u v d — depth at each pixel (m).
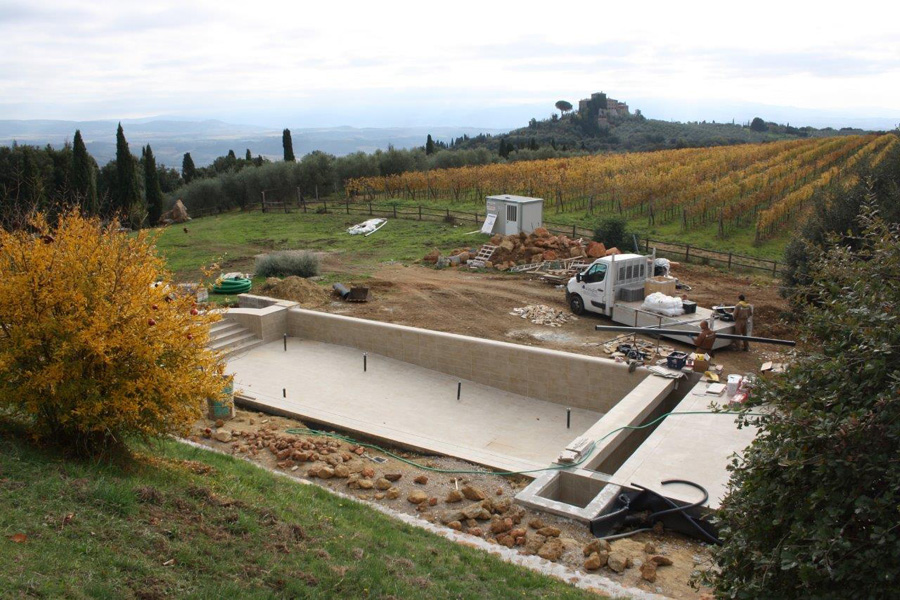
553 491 10.71
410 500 10.26
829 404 4.99
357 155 57.31
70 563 5.72
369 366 18.89
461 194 48.03
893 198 18.50
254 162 68.00
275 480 9.92
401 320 21.11
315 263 26.91
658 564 8.30
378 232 36.06
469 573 7.49
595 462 11.41
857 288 5.36
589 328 20.23
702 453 11.16
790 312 19.20
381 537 8.15
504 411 16.19
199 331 9.14
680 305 18.89
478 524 9.48
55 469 7.47
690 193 37.44
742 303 17.98
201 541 6.78
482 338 19.28
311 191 52.16
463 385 17.77
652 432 13.04
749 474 5.53
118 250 8.97
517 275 26.77
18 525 6.09
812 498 4.76
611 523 9.33
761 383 5.55
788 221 34.28
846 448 4.77
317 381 17.67
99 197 45.44
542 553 8.45
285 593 6.19
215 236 36.75
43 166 38.91
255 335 20.62
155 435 8.73
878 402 4.71
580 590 7.37
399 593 6.61
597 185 41.88
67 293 8.08
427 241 33.25
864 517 4.66
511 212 32.38
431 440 13.10
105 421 8.11
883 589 4.48
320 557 7.07
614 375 15.90
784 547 4.77
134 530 6.59
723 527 6.28
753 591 5.07
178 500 7.58
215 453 10.84
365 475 11.16
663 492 9.80
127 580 5.74
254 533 7.26
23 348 7.92
